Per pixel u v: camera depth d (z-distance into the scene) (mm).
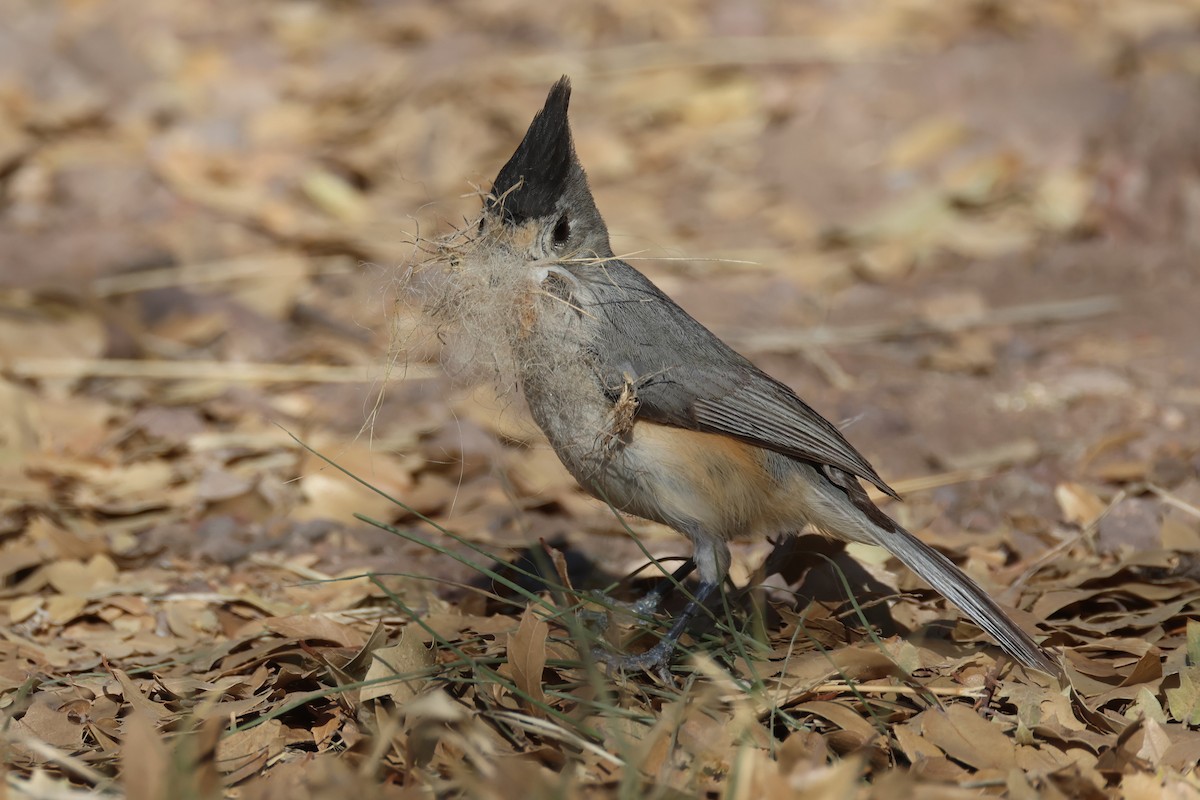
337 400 12133
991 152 16453
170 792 5539
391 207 15977
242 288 14016
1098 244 15141
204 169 16406
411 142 17344
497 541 9680
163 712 6988
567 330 7754
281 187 16312
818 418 8016
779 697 6801
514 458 10789
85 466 10656
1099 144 16172
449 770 6250
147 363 12625
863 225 15555
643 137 17922
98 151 16906
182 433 11406
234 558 9469
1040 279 14516
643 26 20234
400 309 7895
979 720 6586
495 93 18453
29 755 6527
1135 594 8297
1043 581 8820
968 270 14844
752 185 16766
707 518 7844
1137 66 17266
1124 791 6031
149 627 8562
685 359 7836
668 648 7430
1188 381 12180
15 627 8453
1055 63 17469
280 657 7613
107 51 19078
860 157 16984
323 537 9820
